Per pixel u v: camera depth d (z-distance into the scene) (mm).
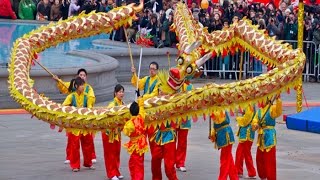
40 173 17906
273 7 36656
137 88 16312
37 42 17719
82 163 19062
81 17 17703
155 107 15250
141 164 15695
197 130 23812
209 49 17188
